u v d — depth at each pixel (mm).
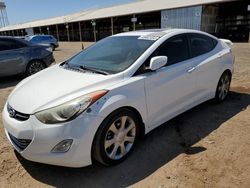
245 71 8273
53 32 58938
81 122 2613
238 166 2973
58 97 2768
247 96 5527
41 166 3086
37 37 23266
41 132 2596
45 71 3883
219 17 29859
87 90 2832
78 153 2643
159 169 2961
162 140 3619
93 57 3846
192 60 4070
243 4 28562
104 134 2805
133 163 3090
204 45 4504
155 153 3291
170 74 3594
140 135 3377
